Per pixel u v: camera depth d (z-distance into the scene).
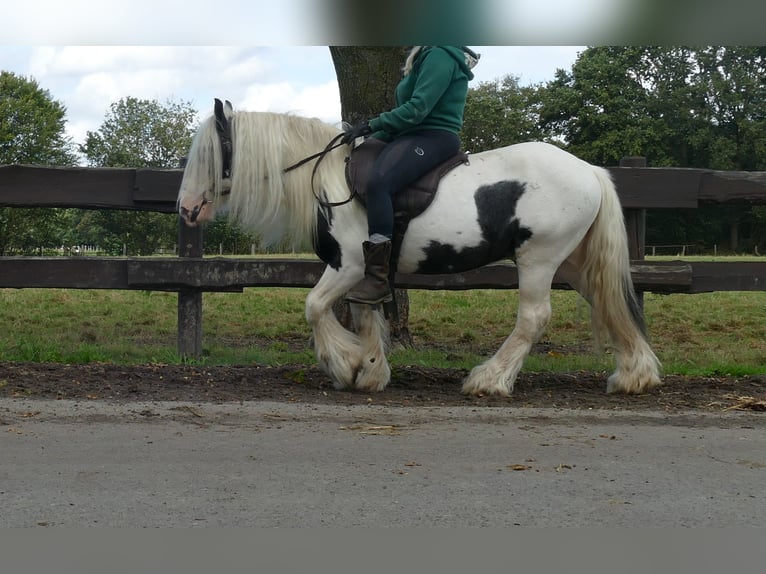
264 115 6.52
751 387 6.95
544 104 70.12
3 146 48.00
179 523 3.60
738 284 8.20
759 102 64.94
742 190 8.14
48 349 8.48
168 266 8.21
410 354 8.94
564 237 6.37
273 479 4.18
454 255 6.36
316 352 6.55
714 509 3.84
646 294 17.36
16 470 4.28
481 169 6.42
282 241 6.73
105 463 4.42
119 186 8.28
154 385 6.52
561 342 10.89
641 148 65.69
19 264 8.23
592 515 3.75
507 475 4.30
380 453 4.69
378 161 6.23
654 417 5.77
